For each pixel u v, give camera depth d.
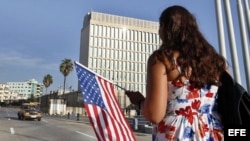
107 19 132.00
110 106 2.84
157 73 1.68
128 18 135.50
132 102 2.01
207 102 1.73
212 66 1.79
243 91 1.71
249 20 12.94
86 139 16.61
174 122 1.68
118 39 132.12
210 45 1.88
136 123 28.14
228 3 12.02
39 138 16.33
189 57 1.72
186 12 1.91
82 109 88.88
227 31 11.85
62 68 93.00
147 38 137.12
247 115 1.72
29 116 38.62
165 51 1.72
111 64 128.50
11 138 15.74
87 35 130.00
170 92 1.71
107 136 2.67
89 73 2.87
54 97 98.81
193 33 1.84
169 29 1.88
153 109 1.63
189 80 1.71
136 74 132.00
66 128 25.95
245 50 12.30
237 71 11.17
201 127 1.68
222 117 1.77
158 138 1.70
